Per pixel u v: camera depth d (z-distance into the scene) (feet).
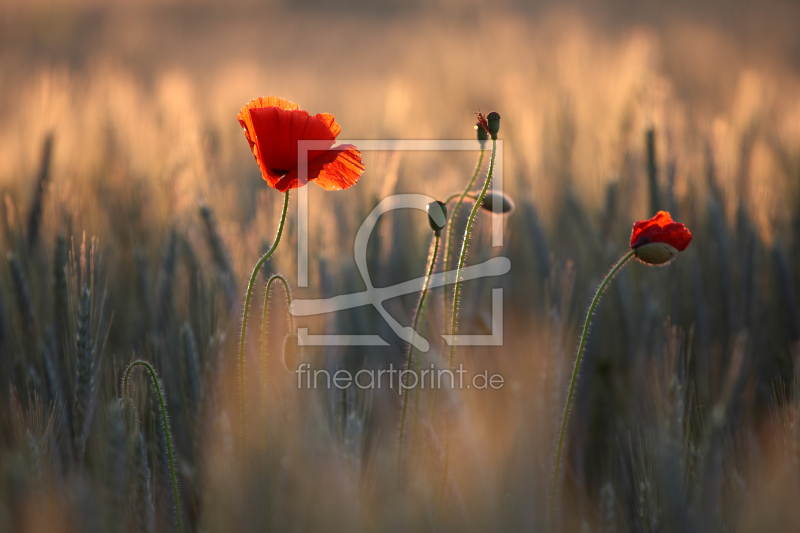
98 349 14.74
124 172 16.87
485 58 42.45
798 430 14.30
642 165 16.21
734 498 14.33
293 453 14.25
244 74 32.42
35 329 14.70
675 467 14.29
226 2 108.68
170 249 14.93
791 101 25.41
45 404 14.51
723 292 15.10
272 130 14.10
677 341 14.75
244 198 16.67
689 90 44.78
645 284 14.94
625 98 18.34
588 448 14.79
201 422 14.44
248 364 14.55
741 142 17.43
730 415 14.60
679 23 70.18
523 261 15.38
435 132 24.50
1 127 19.76
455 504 14.24
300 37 87.45
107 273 15.11
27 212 15.16
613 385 14.92
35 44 81.41
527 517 14.20
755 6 78.54
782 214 15.56
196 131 18.08
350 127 22.31
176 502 14.24
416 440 14.35
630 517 14.53
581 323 15.03
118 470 14.15
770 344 15.08
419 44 50.93
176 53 76.43
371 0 109.81
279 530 14.17
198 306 14.79
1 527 14.12
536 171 17.34
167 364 14.65
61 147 16.84
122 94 21.09
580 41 37.17
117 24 92.79
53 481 14.25
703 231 15.30
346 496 14.17
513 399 14.51
